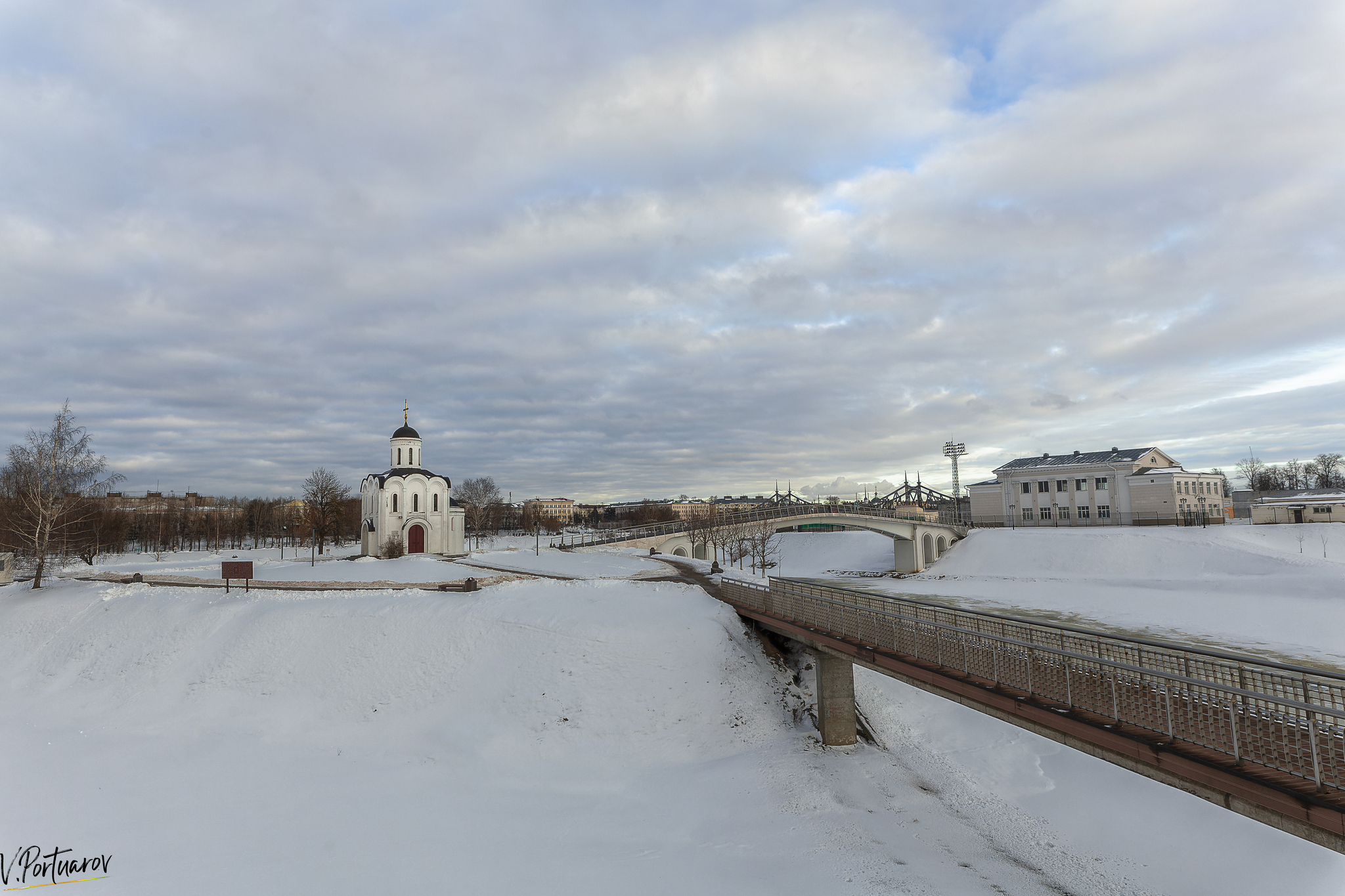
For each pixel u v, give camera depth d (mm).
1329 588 52062
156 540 103062
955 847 20453
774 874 18344
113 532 82875
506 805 22844
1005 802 23797
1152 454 102062
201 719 29328
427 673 31516
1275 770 11602
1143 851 20188
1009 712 16750
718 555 88500
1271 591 53844
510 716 28672
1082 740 14648
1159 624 44938
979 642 18672
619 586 40594
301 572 52656
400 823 21094
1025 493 106562
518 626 34219
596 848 19875
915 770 26328
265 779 24109
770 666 33250
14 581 49469
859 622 24609
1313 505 83312
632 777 25188
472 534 123562
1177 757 12656
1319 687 11039
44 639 37875
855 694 32281
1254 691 12406
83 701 31656
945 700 33719
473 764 25844
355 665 32156
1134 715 14242
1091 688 15156
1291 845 20188
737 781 24328
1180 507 92812
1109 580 64938
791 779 24422
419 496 72500
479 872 18094
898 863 19234
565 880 17812
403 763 25812
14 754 25750
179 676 32562
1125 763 13688
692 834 20922
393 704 29906
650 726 28219
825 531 125750
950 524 104125
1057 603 55406
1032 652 17000
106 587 42875
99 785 23156
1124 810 22859
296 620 35219
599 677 30609
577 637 33031
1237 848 20219
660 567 56375
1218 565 68375
